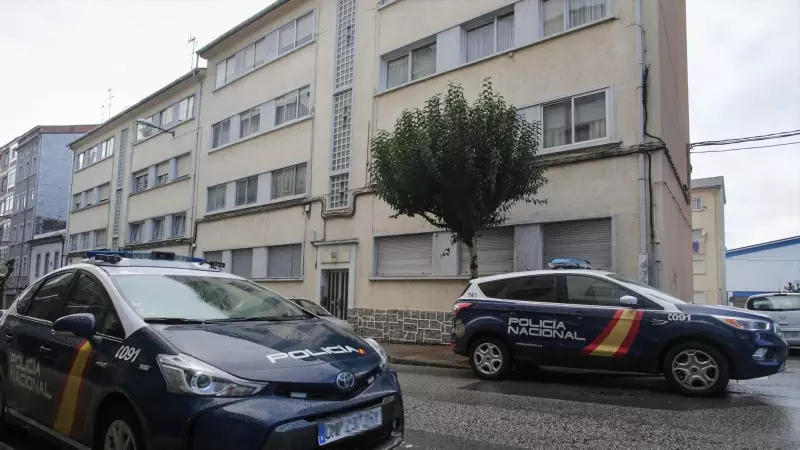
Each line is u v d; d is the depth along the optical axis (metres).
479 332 8.53
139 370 3.34
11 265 31.52
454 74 14.53
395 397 3.72
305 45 19.31
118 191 30.17
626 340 7.34
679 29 15.92
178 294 4.26
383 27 16.62
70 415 3.85
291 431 3.04
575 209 11.80
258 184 20.62
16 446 4.81
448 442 4.98
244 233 20.89
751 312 7.07
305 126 18.84
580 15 12.52
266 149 20.41
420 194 10.79
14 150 49.88
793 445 4.85
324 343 3.76
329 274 17.50
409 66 15.95
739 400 6.75
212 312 4.15
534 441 5.00
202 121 24.17
